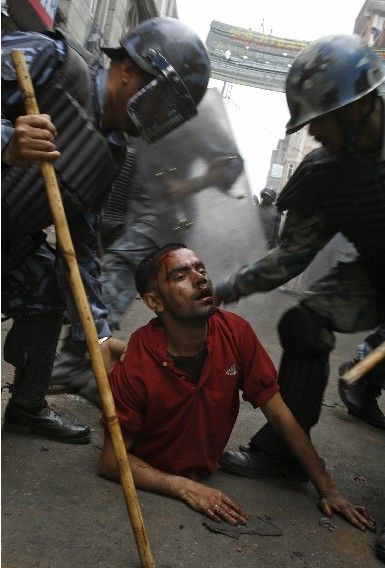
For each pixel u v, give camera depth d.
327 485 1.97
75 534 1.53
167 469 1.94
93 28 11.97
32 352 2.04
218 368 1.87
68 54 1.66
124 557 1.47
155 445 1.90
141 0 16.20
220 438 1.96
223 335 1.92
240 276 2.18
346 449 2.64
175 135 2.73
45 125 1.39
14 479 1.77
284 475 2.17
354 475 2.35
